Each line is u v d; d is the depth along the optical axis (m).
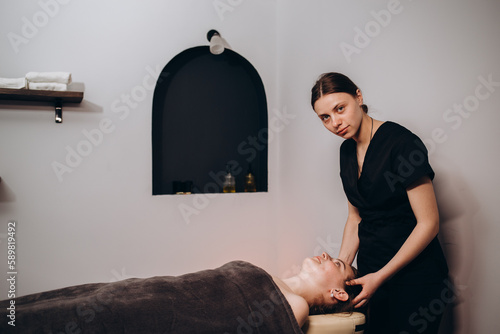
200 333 0.90
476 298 1.17
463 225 1.21
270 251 2.44
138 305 0.91
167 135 2.32
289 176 2.30
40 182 1.96
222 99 2.46
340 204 1.78
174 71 2.33
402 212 1.09
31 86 1.83
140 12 2.16
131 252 2.11
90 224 2.04
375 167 1.10
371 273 1.13
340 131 1.09
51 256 1.97
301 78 2.15
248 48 2.42
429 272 1.06
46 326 0.83
